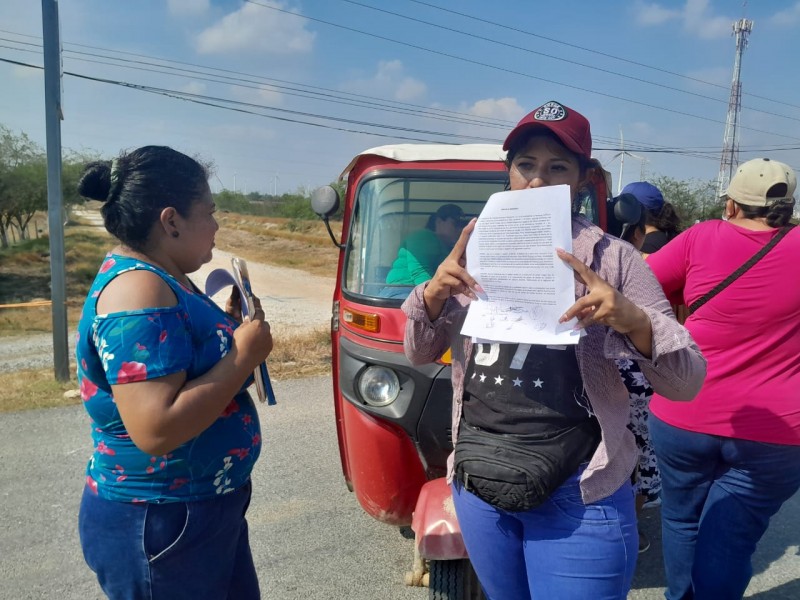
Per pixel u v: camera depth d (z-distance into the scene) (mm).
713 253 2455
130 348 1607
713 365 2463
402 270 3332
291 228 49906
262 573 3502
